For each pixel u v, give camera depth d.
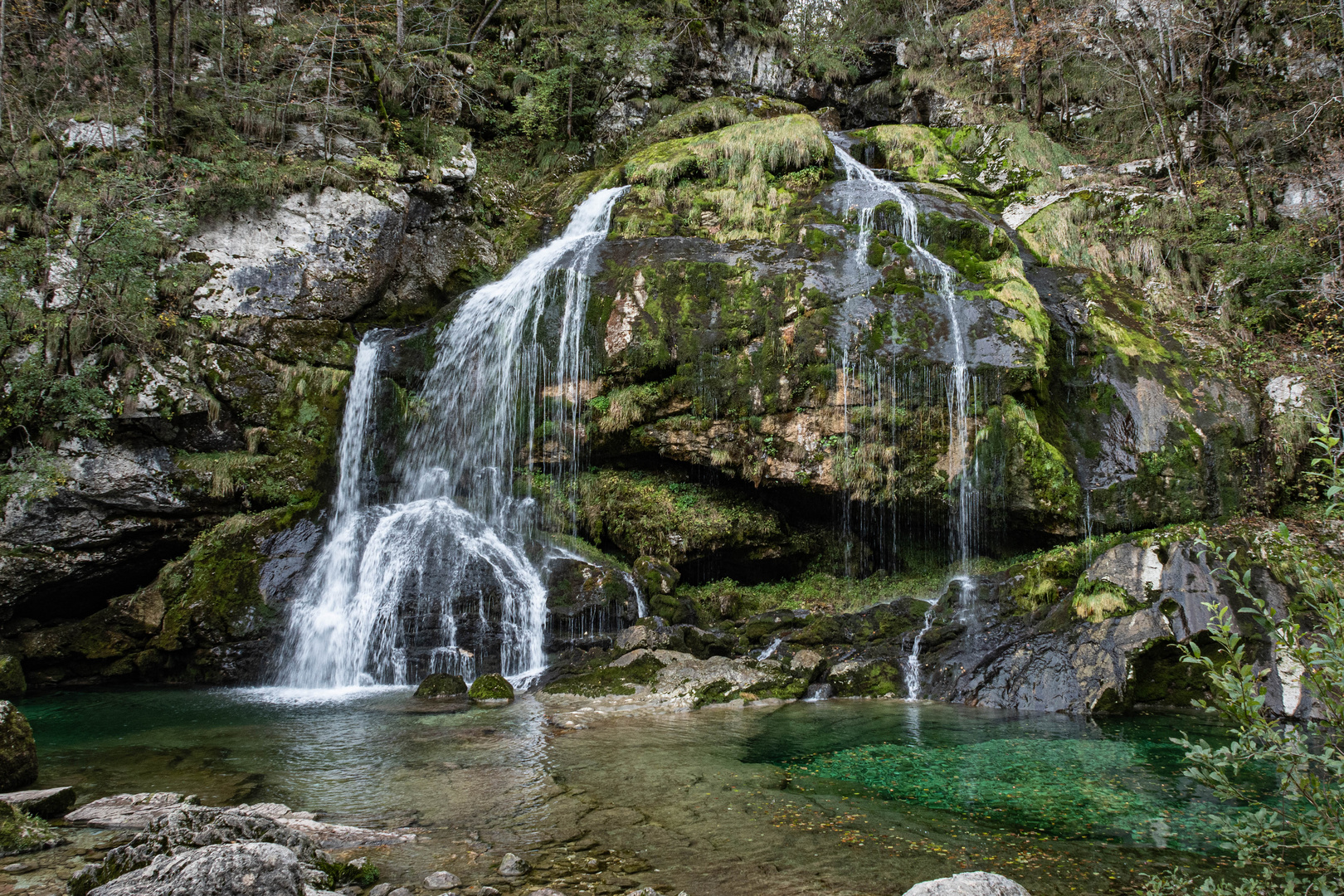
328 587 11.91
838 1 23.12
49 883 4.20
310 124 14.70
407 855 4.85
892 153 17.97
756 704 9.67
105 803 5.68
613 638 11.23
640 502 13.32
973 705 9.74
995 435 11.87
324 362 13.48
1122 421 12.36
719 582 13.49
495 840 5.17
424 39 18.17
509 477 13.60
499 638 11.23
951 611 11.34
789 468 12.57
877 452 12.30
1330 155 14.36
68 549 11.09
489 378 13.84
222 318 12.78
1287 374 12.66
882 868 4.84
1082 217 15.79
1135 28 17.66
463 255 16.17
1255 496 11.73
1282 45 16.52
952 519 12.34
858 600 12.66
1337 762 3.52
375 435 13.70
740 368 12.83
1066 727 8.62
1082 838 5.44
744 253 13.95
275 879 3.52
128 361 11.64
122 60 14.98
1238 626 9.33
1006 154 17.44
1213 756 3.93
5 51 14.70
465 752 7.38
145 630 11.06
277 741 7.77
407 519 12.50
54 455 11.03
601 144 20.39
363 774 6.65
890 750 7.65
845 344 12.48
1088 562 11.07
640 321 13.18
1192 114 16.95
